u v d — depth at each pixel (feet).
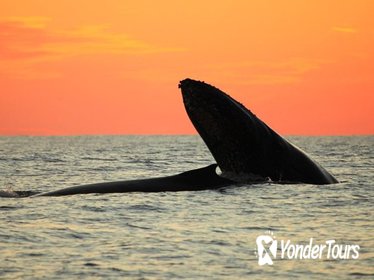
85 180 335.47
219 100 223.92
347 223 189.78
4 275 138.72
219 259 150.82
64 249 159.33
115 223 188.85
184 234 175.11
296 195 227.81
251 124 229.45
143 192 229.04
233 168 237.45
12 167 435.94
